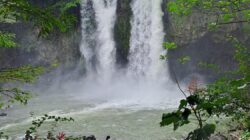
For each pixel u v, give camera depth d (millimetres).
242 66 5777
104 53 31750
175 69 28156
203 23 24766
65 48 31797
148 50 29328
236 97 4109
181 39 26625
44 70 5883
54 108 22109
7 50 30062
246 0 5773
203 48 26703
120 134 16031
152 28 28875
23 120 19078
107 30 31484
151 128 16672
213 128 2500
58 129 16500
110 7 31234
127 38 30547
